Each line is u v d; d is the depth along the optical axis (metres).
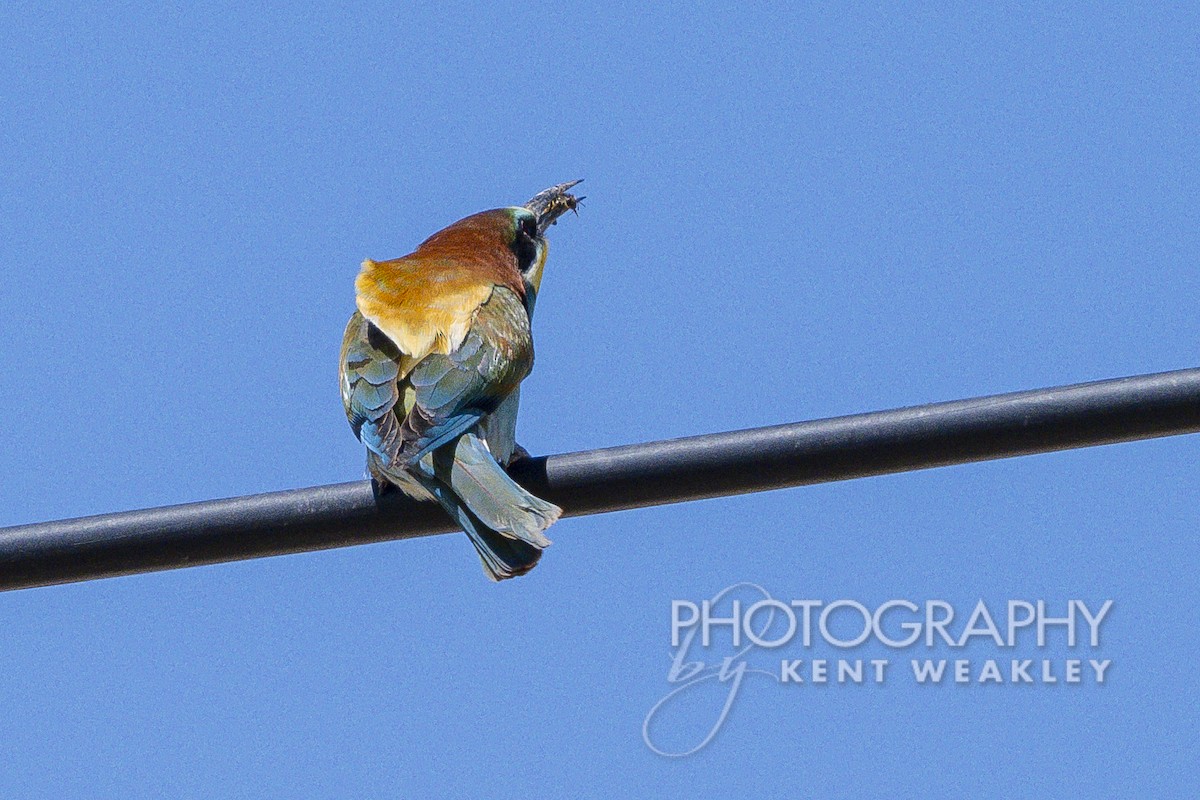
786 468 10.55
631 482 10.88
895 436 10.39
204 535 10.97
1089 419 10.20
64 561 10.93
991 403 10.30
